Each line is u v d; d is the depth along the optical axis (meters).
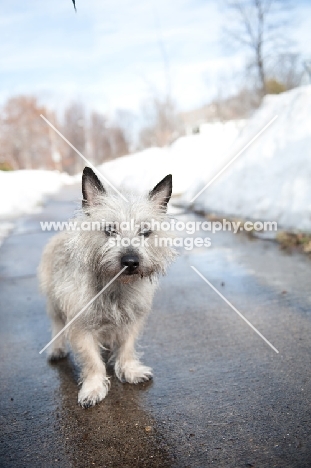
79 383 3.65
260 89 26.67
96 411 3.28
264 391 3.40
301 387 3.42
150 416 3.17
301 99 11.27
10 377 3.85
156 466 2.64
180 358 4.03
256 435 2.88
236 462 2.63
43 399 3.48
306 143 9.84
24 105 50.62
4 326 5.05
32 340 4.65
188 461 2.67
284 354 3.98
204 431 2.95
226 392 3.42
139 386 3.61
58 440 2.94
